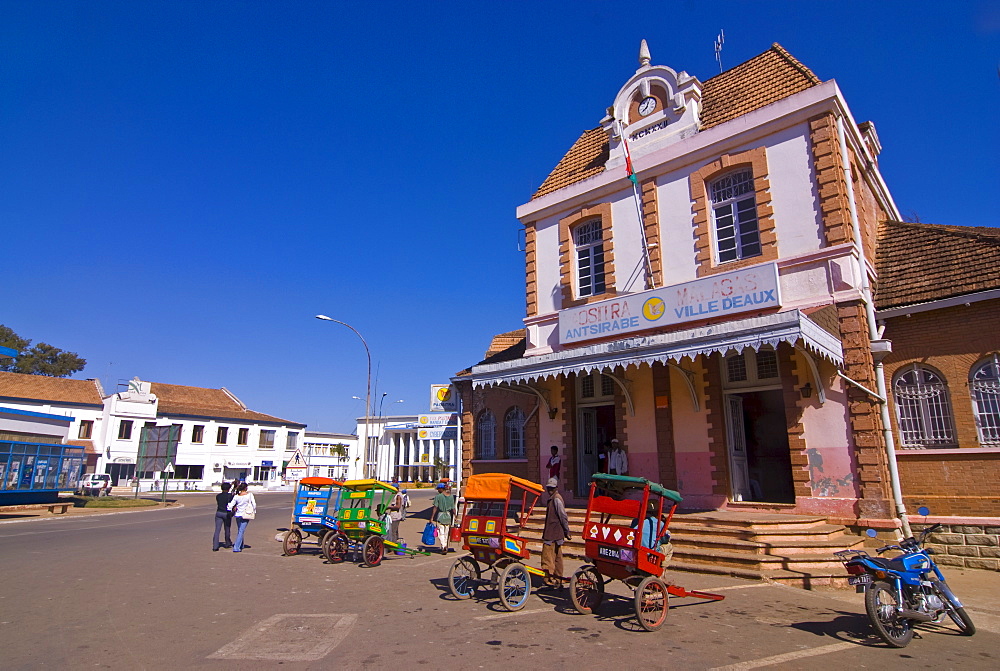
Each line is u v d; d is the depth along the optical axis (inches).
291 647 269.4
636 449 617.0
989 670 242.4
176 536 740.7
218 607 347.9
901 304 510.9
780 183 555.8
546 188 773.9
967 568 440.8
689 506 568.4
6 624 307.3
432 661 250.7
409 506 1227.9
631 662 249.6
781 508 512.1
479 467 820.0
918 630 297.7
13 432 1151.0
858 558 290.4
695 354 457.1
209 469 2112.5
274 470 2292.1
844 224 513.3
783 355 528.1
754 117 574.9
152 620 316.8
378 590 399.9
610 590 393.1
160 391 2279.8
